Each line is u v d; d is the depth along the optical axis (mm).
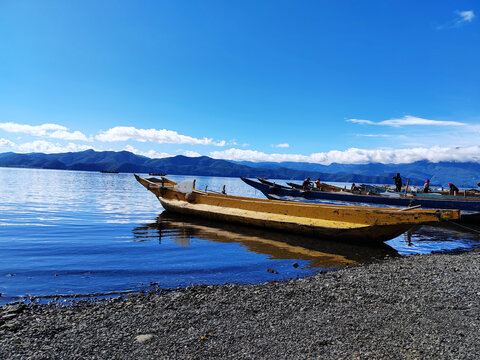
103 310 5707
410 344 4277
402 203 20984
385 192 29703
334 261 10102
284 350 4148
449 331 4719
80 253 10578
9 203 27984
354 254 11109
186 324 5047
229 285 7281
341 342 4371
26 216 19953
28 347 4234
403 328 4844
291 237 13750
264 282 7871
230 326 4965
